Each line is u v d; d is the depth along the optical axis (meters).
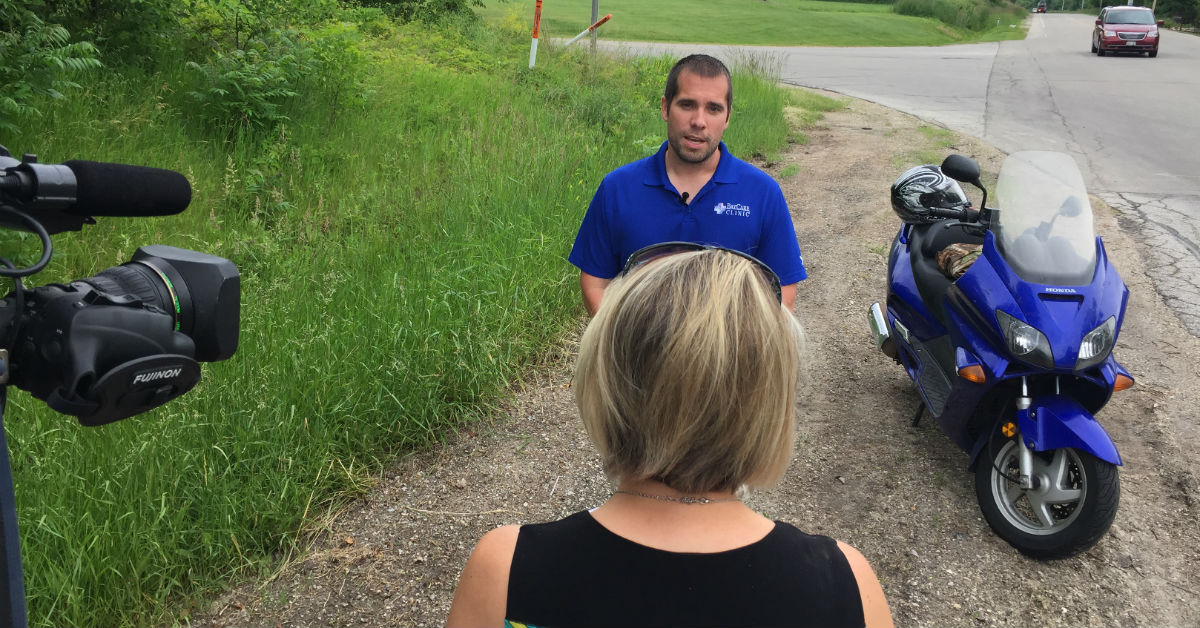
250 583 3.12
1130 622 3.09
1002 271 3.51
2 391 1.09
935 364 3.96
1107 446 3.14
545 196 6.45
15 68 5.23
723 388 1.02
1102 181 9.64
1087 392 3.54
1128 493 3.85
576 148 7.85
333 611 3.01
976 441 3.76
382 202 6.02
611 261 3.15
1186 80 19.69
